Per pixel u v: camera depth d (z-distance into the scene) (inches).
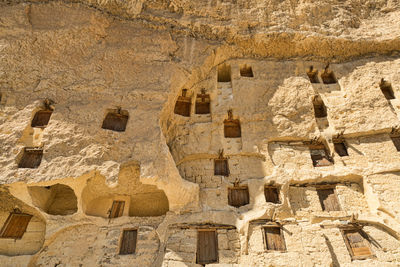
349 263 352.5
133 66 464.8
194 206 406.3
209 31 536.4
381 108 470.3
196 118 509.4
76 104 410.9
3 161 356.2
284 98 506.6
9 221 419.2
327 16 563.5
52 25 445.1
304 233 372.2
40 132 388.8
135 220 408.2
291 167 445.1
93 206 428.1
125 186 427.8
